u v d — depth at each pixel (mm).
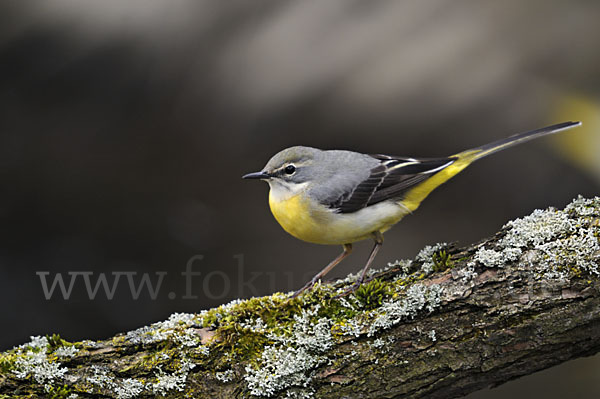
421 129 12031
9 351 6766
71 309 12594
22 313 12320
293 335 6887
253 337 6902
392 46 12180
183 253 13312
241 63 12555
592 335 6504
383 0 12469
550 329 6531
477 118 11992
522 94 11984
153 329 7012
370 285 7156
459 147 12062
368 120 12031
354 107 12055
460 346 6625
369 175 8688
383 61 12109
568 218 7012
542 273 6684
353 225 8602
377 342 6734
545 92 11922
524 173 12852
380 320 6773
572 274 6602
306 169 8742
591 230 6805
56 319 12469
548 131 8922
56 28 13055
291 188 8742
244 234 13547
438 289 6832
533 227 7031
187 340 6844
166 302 12828
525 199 12922
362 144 12180
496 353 6594
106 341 6871
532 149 12633
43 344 6793
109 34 13055
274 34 12492
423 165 8844
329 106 12078
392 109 11969
